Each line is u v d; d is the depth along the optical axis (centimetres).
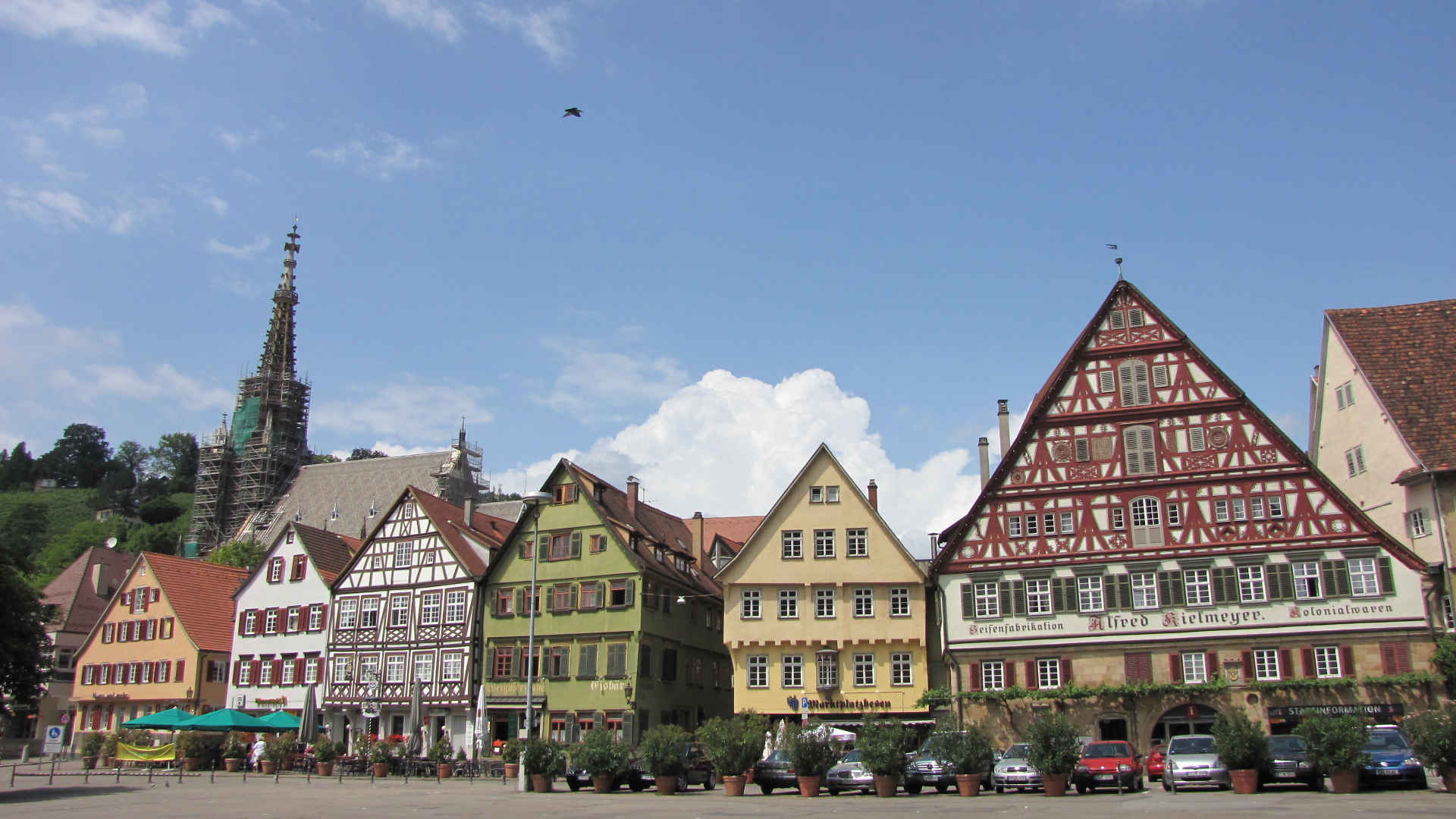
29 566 4266
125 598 7188
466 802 2942
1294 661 4341
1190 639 4469
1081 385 4869
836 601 5069
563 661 5588
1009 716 4591
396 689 5975
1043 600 4678
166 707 6769
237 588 6981
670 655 5772
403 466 13725
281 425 16675
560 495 5869
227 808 2733
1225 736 2830
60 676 8106
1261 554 4478
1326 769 2736
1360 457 4809
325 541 6756
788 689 5025
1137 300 4900
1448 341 4691
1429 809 2128
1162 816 2089
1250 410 4641
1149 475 4688
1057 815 2189
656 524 6550
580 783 3716
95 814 2531
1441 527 4244
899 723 3228
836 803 2836
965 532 4847
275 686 6353
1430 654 4194
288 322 17612
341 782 4241
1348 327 4928
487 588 5916
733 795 3366
